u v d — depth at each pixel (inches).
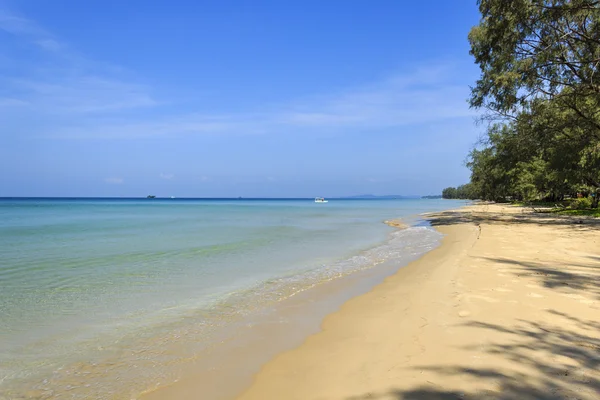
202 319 242.5
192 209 2837.1
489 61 916.0
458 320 212.4
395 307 252.2
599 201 1520.7
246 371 165.8
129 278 368.5
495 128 1118.4
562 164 989.8
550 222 989.8
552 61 802.2
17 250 560.7
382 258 491.5
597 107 847.7
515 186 2139.5
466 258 426.9
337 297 293.6
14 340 206.7
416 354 168.4
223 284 343.3
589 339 179.6
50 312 256.8
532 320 209.3
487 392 130.7
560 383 135.6
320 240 726.5
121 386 155.0
